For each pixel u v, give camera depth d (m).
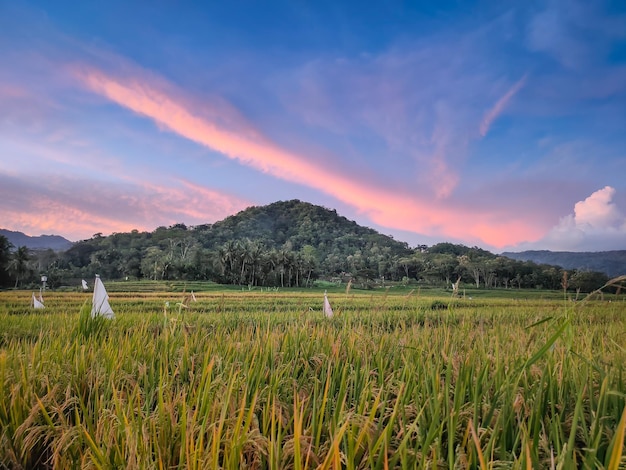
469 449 2.47
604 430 2.86
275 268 119.38
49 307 33.69
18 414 3.34
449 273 133.62
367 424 2.32
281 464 2.46
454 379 4.30
